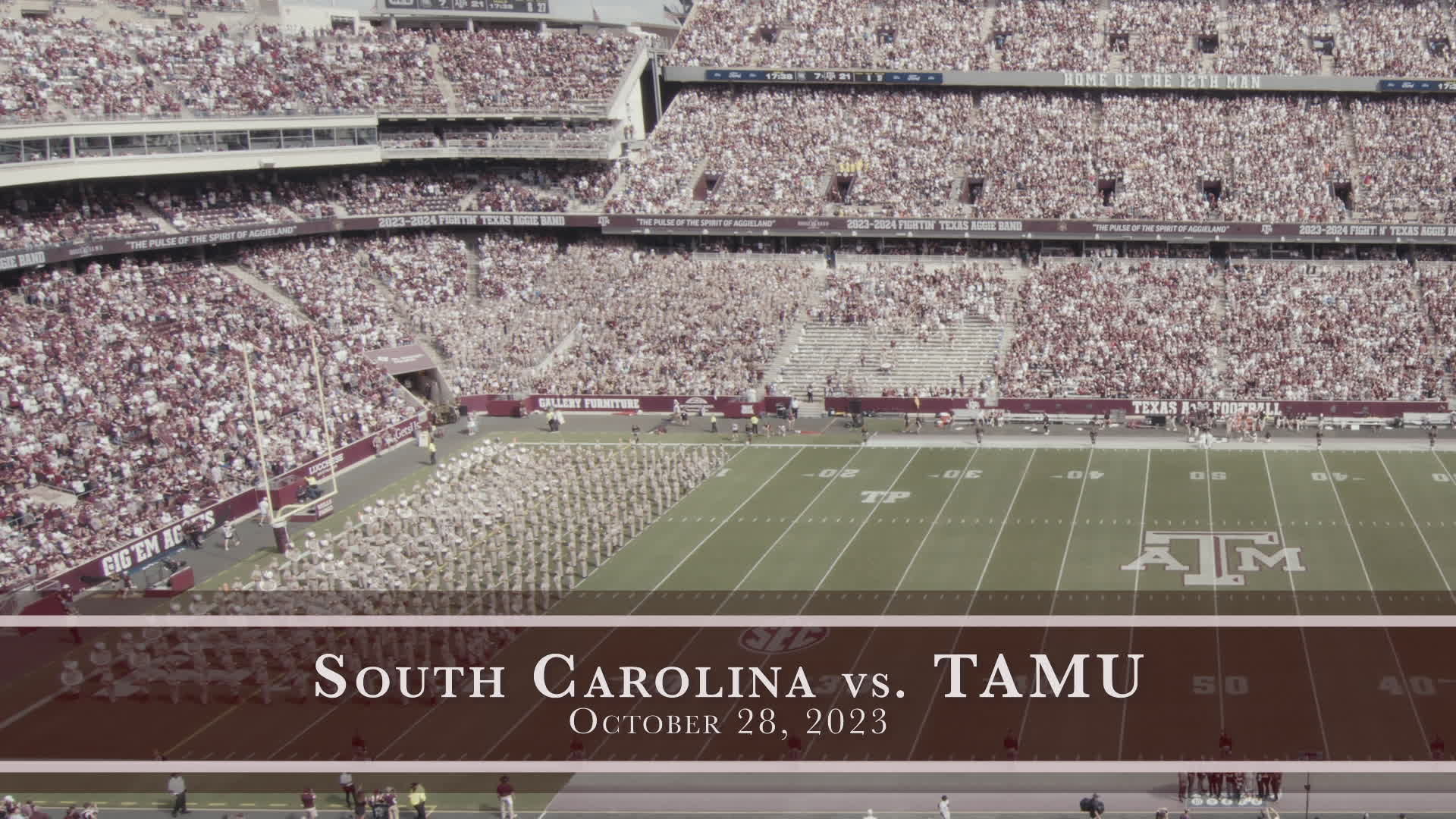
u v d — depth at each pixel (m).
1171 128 95.69
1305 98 96.44
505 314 90.12
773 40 105.19
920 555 54.00
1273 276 85.31
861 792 36.31
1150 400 77.19
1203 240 87.25
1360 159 91.50
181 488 61.62
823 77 102.19
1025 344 82.38
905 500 62.38
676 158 99.00
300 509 62.91
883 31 104.31
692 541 57.16
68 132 73.81
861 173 96.00
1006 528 57.47
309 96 90.38
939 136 98.00
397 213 93.50
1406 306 81.44
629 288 91.44
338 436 72.75
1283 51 97.94
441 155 96.00
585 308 90.62
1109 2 103.75
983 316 85.56
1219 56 98.00
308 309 82.94
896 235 90.88
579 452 73.12
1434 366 77.19
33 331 68.06
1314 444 71.81
